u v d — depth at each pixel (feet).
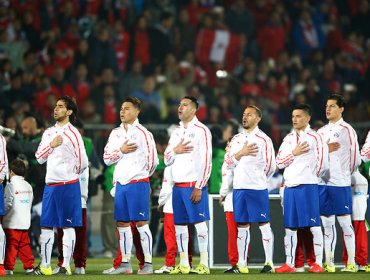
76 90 247.50
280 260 147.43
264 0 288.10
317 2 293.64
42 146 130.52
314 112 260.21
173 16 276.21
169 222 139.54
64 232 130.62
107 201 186.91
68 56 254.88
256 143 134.92
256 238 146.72
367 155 139.03
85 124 220.02
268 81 267.18
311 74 276.21
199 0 283.38
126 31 266.36
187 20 276.21
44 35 258.37
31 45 258.37
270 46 280.10
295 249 137.59
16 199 138.62
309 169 136.05
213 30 275.18
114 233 188.03
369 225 148.36
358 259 141.90
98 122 242.17
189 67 264.31
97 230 202.59
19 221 138.21
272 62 277.64
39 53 255.70
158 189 187.42
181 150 132.26
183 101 133.18
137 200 133.49
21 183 139.23
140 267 139.85
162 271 136.87
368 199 149.28
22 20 260.62
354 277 122.52
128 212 133.59
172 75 260.83
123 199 133.80
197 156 132.36
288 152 137.18
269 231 135.33
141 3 279.69
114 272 133.80
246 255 135.44
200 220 131.75
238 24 279.90
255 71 269.03
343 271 138.62
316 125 158.92
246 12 280.92
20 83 240.32
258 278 120.67
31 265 140.87
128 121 134.82
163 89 257.96
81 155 130.41
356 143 139.95
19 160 140.15
